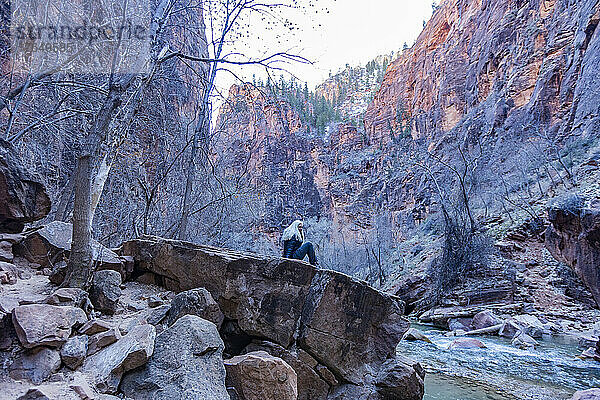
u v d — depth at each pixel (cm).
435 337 1358
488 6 6138
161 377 264
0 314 263
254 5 641
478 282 1931
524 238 2316
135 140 1019
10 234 497
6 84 777
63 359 264
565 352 1027
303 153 8325
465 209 2542
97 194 430
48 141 1044
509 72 4866
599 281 1402
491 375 752
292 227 634
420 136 7100
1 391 219
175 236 1129
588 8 3638
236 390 305
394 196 6044
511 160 3569
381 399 424
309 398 404
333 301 429
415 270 2611
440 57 7644
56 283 391
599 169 2414
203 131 1091
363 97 13375
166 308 394
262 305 418
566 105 3578
